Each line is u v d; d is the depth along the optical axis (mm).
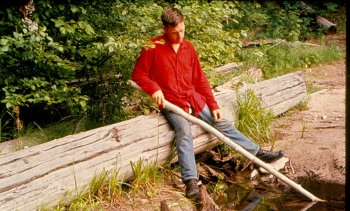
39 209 3568
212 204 4012
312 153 5141
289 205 4219
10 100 4578
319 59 9555
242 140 4695
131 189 4195
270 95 6078
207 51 5695
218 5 5910
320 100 7035
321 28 12078
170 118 4391
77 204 3797
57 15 5348
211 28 5641
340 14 13180
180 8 5520
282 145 5359
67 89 4840
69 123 5172
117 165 4047
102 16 5352
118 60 5289
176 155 4488
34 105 5348
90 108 5281
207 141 4699
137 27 5258
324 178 4684
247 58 8766
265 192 4516
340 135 5574
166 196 4191
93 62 5172
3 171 3449
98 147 3973
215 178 4758
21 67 5016
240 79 6418
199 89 4617
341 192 4402
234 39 5945
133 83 4395
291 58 9336
